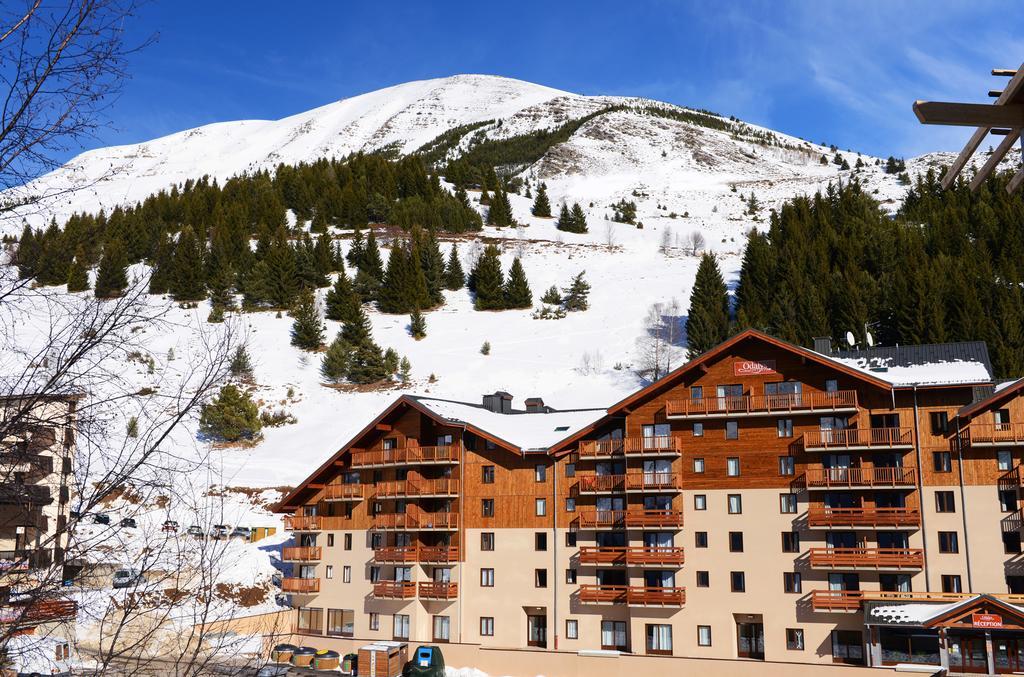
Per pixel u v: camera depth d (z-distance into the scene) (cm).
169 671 1136
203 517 1320
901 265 12838
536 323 14425
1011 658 4369
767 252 13825
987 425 4709
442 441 5916
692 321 11806
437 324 14712
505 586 5541
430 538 5812
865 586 4834
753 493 5106
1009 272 11656
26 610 924
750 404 5128
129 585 1138
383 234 19750
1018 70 767
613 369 11906
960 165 889
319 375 12500
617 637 5294
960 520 4750
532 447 5584
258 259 16450
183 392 1058
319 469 6162
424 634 5631
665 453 5241
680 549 5106
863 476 4838
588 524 5353
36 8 884
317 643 5738
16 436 917
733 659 4659
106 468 966
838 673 4416
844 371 5006
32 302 919
